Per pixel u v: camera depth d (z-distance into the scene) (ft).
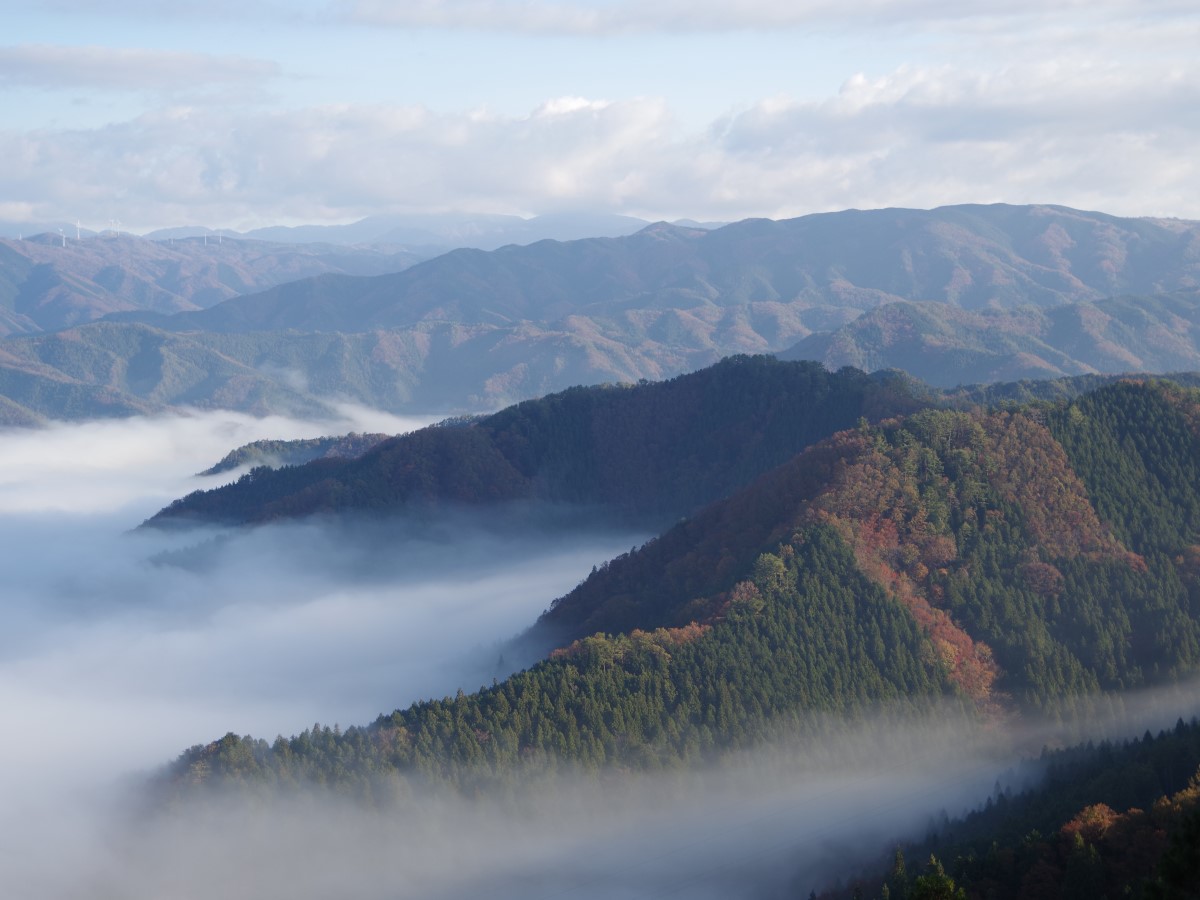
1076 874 540.11
